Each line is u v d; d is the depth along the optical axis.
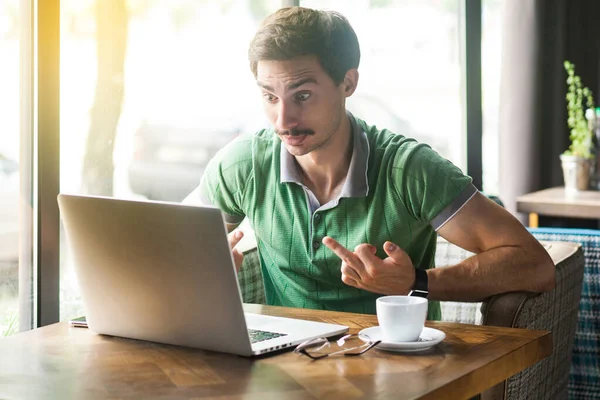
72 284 2.26
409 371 1.38
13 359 1.51
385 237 2.05
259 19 2.87
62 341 1.64
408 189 2.01
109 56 2.35
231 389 1.31
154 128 2.52
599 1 4.67
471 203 1.98
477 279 1.91
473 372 1.38
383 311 1.52
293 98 1.90
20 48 2.12
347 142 2.05
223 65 2.75
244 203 2.18
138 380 1.37
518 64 4.20
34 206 2.17
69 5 2.23
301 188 2.08
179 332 1.56
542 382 2.12
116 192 2.41
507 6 4.18
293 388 1.30
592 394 2.79
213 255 1.45
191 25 2.62
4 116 2.12
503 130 4.25
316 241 2.07
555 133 4.49
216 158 2.25
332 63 1.91
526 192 4.24
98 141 2.34
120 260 1.57
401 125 3.61
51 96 2.12
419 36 3.64
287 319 1.74
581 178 3.93
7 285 2.16
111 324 1.66
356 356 1.47
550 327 2.10
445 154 3.81
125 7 2.39
